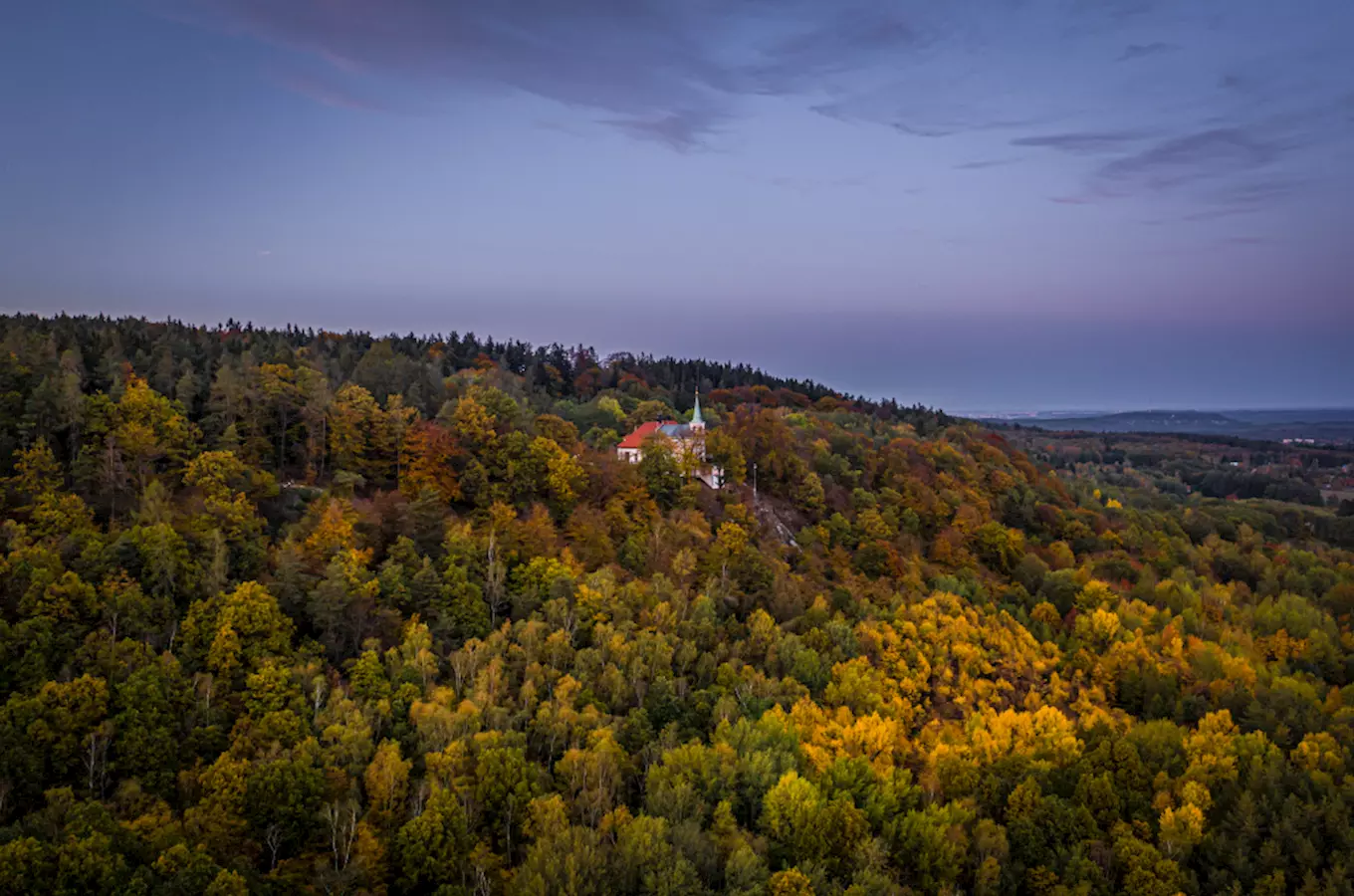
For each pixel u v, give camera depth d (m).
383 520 98.12
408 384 161.38
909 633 97.50
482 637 83.50
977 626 103.12
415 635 75.31
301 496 108.81
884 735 76.12
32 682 61.34
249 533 88.81
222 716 64.56
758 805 67.44
